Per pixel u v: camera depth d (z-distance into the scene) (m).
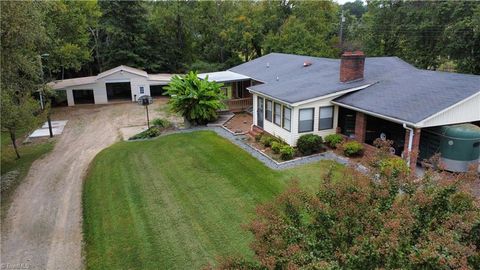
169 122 26.62
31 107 19.67
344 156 16.62
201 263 9.87
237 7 47.19
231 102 27.12
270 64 28.72
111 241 11.32
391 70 19.84
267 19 44.78
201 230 11.48
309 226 5.89
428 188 5.91
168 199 13.80
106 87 38.88
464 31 28.72
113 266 10.10
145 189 14.85
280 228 5.70
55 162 19.84
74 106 35.97
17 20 16.77
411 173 6.39
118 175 16.69
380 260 4.71
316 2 43.34
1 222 13.20
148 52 45.09
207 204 13.15
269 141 18.64
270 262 5.02
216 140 20.72
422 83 16.69
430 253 4.35
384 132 16.95
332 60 24.31
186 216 12.41
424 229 5.14
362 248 4.84
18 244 11.70
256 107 21.23
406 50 36.00
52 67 32.53
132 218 12.55
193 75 24.89
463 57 30.19
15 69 18.78
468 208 5.48
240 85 28.64
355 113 17.62
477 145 13.95
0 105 16.64
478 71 29.34
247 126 23.42
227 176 15.48
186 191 14.36
